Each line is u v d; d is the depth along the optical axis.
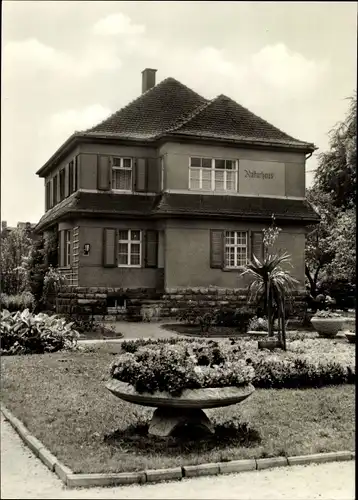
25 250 36.22
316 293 29.95
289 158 28.20
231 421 8.41
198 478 6.32
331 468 6.71
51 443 7.29
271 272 15.03
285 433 7.98
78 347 16.05
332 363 11.60
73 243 26.31
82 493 5.78
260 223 27.11
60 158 29.77
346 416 9.02
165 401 7.02
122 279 26.00
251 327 19.91
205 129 27.23
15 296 27.17
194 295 25.66
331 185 30.89
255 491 5.90
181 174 26.39
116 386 7.39
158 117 28.77
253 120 28.75
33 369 12.78
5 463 6.78
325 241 30.12
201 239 26.30
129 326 22.31
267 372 11.23
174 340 16.58
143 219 26.39
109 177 26.53
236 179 27.41
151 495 5.75
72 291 25.38
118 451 6.96
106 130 27.20
